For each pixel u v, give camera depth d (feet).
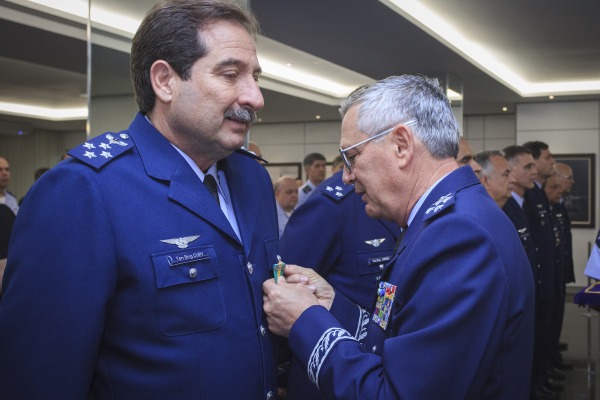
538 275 13.69
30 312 3.36
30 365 3.34
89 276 3.42
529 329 3.84
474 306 3.45
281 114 38.58
